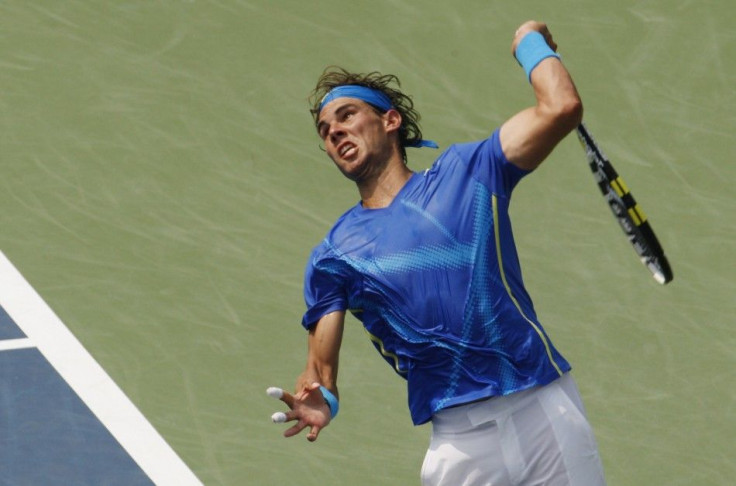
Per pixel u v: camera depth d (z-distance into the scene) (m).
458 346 22.73
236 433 30.30
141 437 29.86
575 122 22.23
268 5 44.34
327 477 29.20
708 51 43.00
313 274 23.78
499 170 22.75
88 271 34.94
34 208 36.88
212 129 39.94
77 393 31.00
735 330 34.03
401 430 30.78
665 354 33.28
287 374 32.19
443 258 22.70
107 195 37.50
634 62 42.53
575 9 44.38
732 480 29.64
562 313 34.47
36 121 39.88
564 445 22.89
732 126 40.56
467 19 43.78
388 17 43.88
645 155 39.47
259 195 37.88
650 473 29.77
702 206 37.91
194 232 36.47
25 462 28.80
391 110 23.83
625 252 36.53
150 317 33.59
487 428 22.95
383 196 23.50
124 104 40.62
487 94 41.19
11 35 42.94
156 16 43.91
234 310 34.06
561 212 37.75
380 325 23.53
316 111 24.38
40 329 32.94
